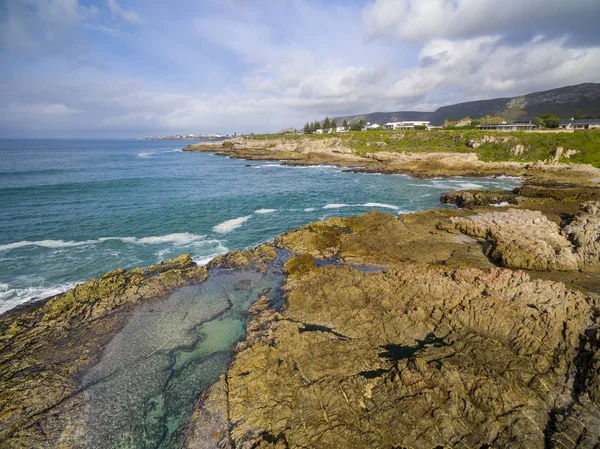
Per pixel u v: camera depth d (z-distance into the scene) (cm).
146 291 2436
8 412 1450
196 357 1838
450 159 8531
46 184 6538
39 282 2678
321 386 1525
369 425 1341
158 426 1446
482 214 3912
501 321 1880
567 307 1919
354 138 12450
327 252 3139
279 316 2105
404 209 4997
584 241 2927
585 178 6362
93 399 1562
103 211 4650
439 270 2644
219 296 2431
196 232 3888
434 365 1605
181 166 10900
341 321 2022
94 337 1981
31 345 1898
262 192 6253
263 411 1425
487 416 1349
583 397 1416
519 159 8412
